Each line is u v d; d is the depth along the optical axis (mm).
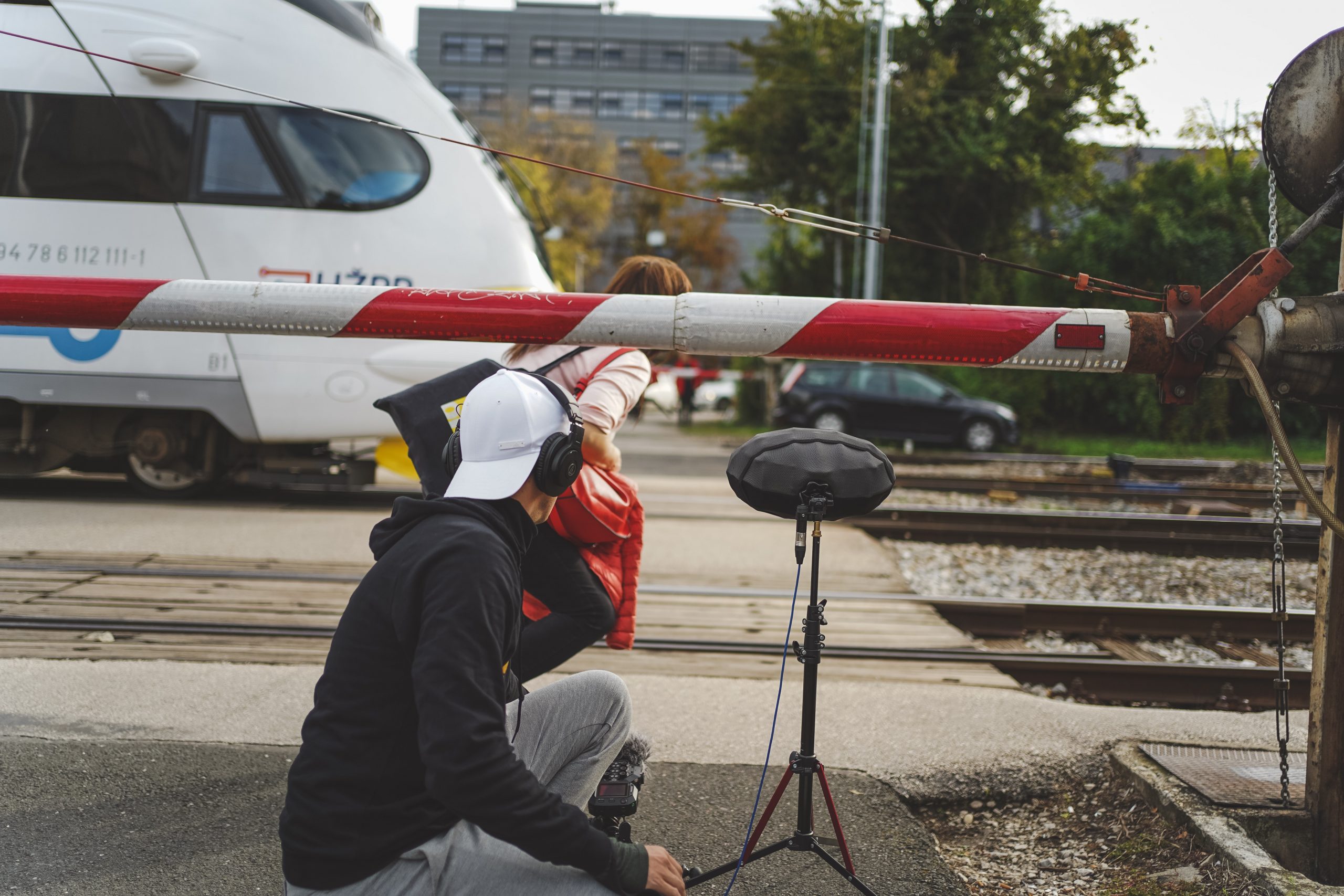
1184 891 3018
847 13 26375
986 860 3441
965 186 24859
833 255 27500
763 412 26109
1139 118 24344
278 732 3928
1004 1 24859
